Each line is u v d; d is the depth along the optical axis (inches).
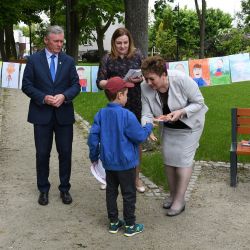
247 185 230.5
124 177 168.6
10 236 171.6
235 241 167.6
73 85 199.9
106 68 208.1
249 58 259.4
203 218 188.5
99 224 183.0
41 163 202.1
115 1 840.9
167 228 178.7
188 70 259.3
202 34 835.4
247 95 618.5
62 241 167.8
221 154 286.5
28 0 923.4
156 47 1859.0
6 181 238.2
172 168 194.4
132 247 163.0
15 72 263.6
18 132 376.5
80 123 417.7
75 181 239.0
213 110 470.9
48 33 193.8
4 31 1206.3
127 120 165.2
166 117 174.7
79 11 885.2
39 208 199.8
